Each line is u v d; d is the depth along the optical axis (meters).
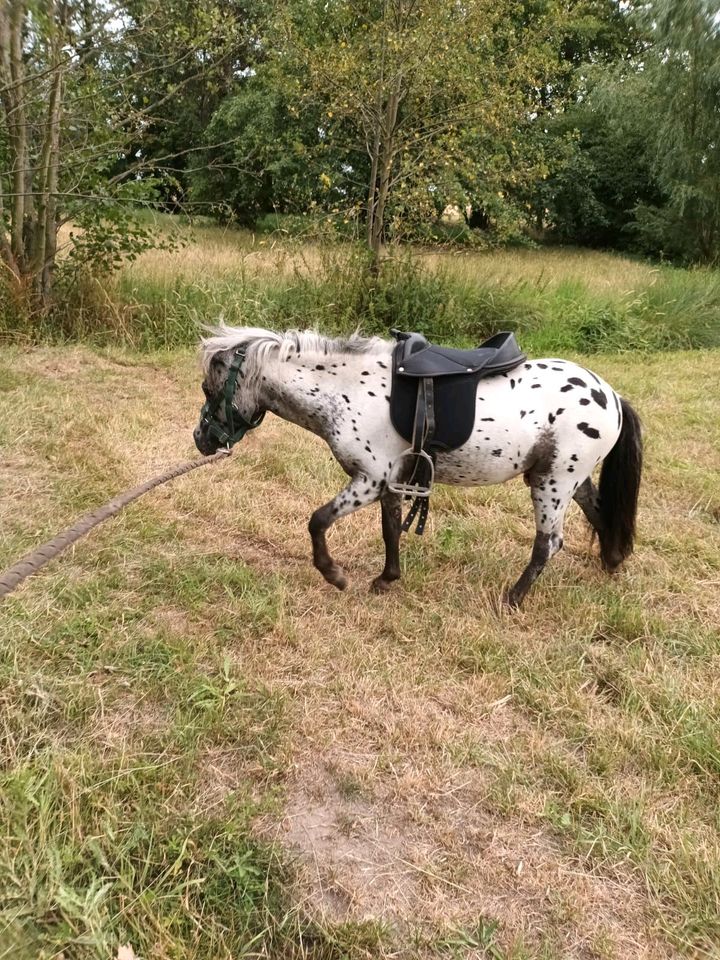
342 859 2.27
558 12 8.73
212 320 8.27
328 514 3.38
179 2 7.82
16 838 2.12
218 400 3.42
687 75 15.98
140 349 8.02
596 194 23.78
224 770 2.57
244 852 2.22
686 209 18.55
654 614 3.66
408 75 8.41
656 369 8.51
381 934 2.02
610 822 2.44
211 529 4.34
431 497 4.88
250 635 3.32
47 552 2.08
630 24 21.84
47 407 5.88
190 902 2.06
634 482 3.59
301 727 2.79
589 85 20.56
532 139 15.29
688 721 2.87
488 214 12.27
